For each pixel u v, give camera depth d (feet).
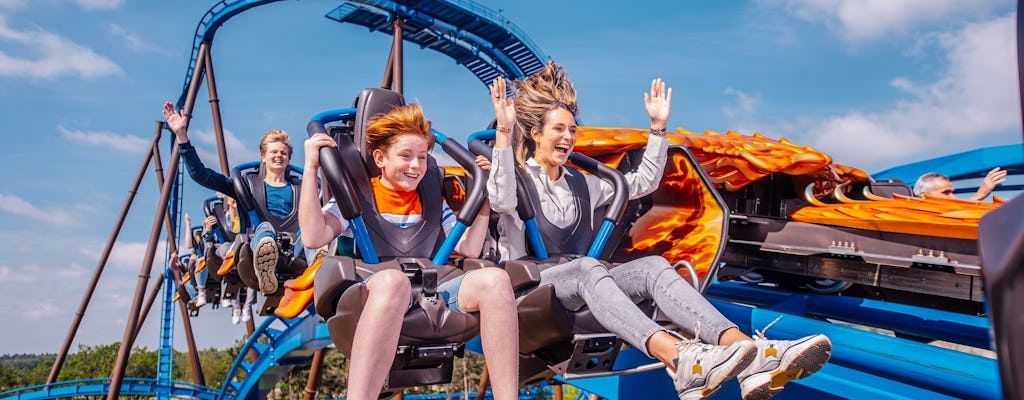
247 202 18.19
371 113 10.16
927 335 12.06
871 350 9.71
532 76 10.92
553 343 9.20
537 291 8.69
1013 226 1.74
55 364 68.80
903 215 12.00
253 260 15.51
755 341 6.99
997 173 18.75
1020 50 1.72
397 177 9.62
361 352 7.57
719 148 14.19
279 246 16.58
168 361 69.51
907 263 11.78
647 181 11.50
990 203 13.15
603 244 10.34
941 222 11.28
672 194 12.38
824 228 13.28
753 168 13.71
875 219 12.26
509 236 10.43
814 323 10.62
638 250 12.44
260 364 38.86
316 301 8.61
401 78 50.42
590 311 8.86
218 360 263.49
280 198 19.11
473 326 8.36
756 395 6.88
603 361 9.13
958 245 11.22
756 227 14.56
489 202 9.98
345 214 8.97
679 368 7.27
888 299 15.23
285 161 19.30
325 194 10.21
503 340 8.00
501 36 72.02
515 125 10.87
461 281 8.47
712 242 11.46
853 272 13.16
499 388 7.91
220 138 57.98
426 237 9.87
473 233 10.03
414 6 67.46
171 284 67.56
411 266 8.55
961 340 11.56
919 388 9.25
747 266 15.10
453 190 10.99
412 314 8.05
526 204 10.01
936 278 11.81
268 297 17.10
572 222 10.73
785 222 14.02
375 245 9.50
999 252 1.72
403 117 9.62
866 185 16.16
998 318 1.67
